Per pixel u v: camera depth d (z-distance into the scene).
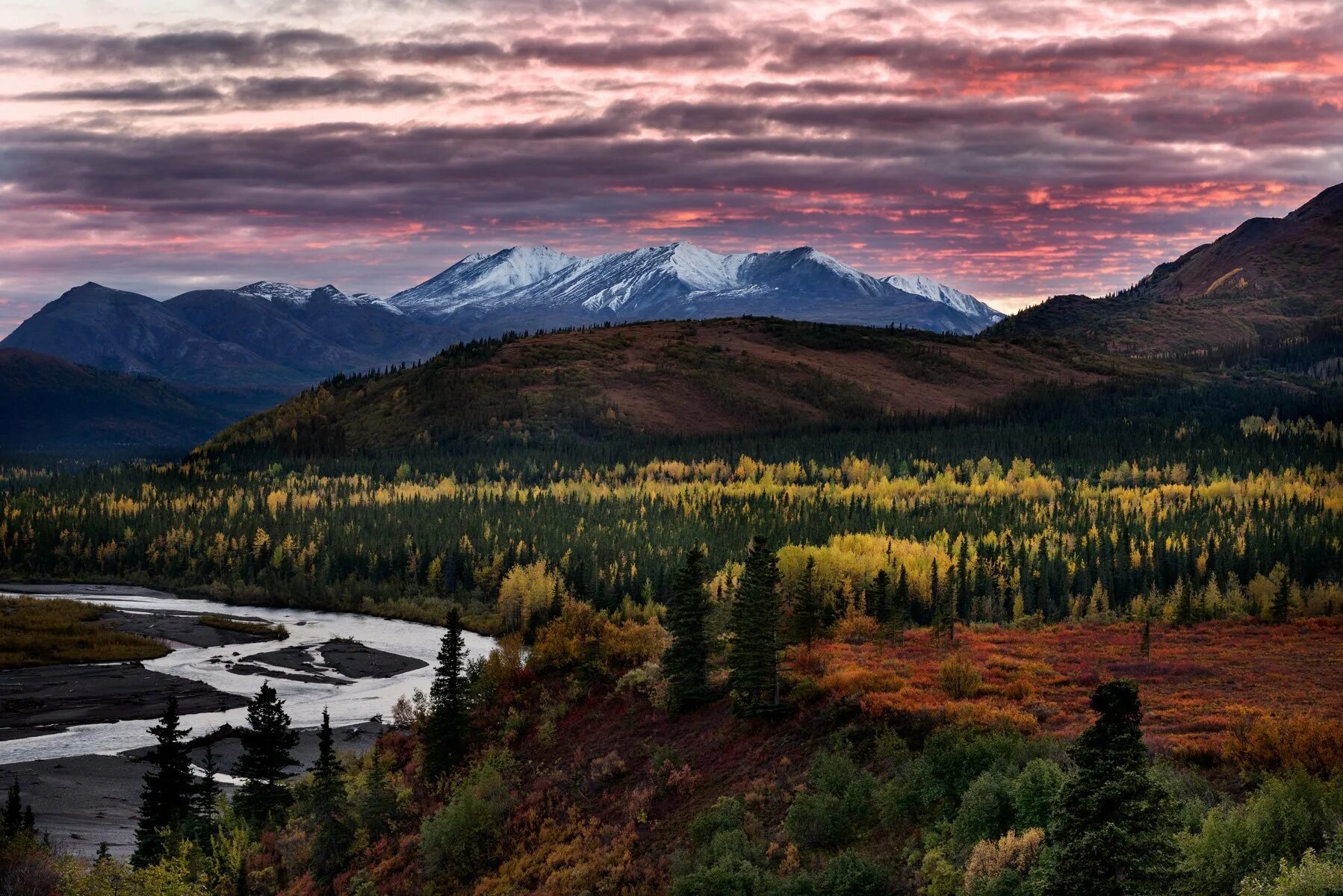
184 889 69.94
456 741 88.94
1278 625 120.69
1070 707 68.69
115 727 128.75
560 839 71.31
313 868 79.31
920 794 57.41
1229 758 55.03
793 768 67.31
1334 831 43.91
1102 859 37.91
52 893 68.88
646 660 97.06
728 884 55.72
